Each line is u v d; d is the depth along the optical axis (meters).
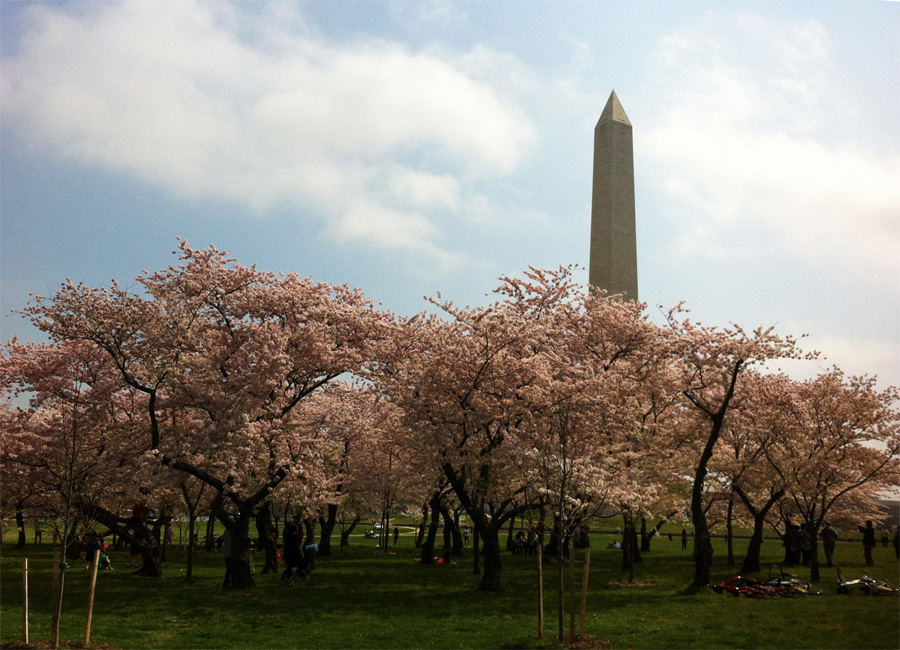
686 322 25.53
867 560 30.62
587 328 27.11
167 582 23.92
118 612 17.56
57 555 12.74
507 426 22.23
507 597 20.66
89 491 22.09
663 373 25.33
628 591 22.02
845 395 26.42
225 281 22.91
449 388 22.14
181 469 21.02
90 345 23.67
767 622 16.25
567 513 17.56
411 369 22.78
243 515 22.30
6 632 14.48
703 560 21.78
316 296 23.56
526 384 21.89
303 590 22.03
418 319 24.44
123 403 24.89
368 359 23.34
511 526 41.59
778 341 22.22
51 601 19.20
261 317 23.30
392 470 36.41
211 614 17.47
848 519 37.44
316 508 27.88
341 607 18.69
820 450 25.09
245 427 20.55
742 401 25.22
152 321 21.95
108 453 22.95
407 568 30.44
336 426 31.88
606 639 14.00
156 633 15.01
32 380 23.44
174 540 51.88
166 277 22.77
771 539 57.16
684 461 28.41
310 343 22.31
